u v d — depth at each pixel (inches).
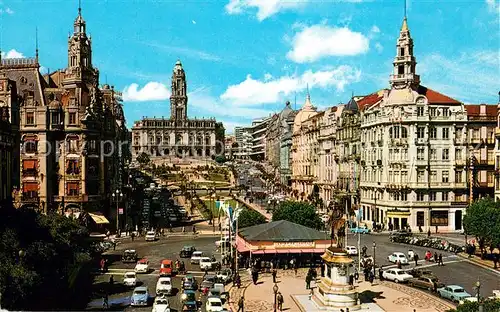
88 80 5083.7
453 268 3193.9
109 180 5177.2
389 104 5049.2
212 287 2637.8
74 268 2674.7
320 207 6456.7
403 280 2787.9
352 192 5206.7
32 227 2293.3
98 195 4790.8
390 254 3673.7
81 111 4687.5
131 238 4579.2
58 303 2351.1
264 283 2802.7
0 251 2003.0
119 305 2364.7
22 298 2014.0
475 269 3161.9
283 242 3179.1
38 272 2155.5
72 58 4913.9
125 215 5349.4
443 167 4950.8
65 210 4598.9
